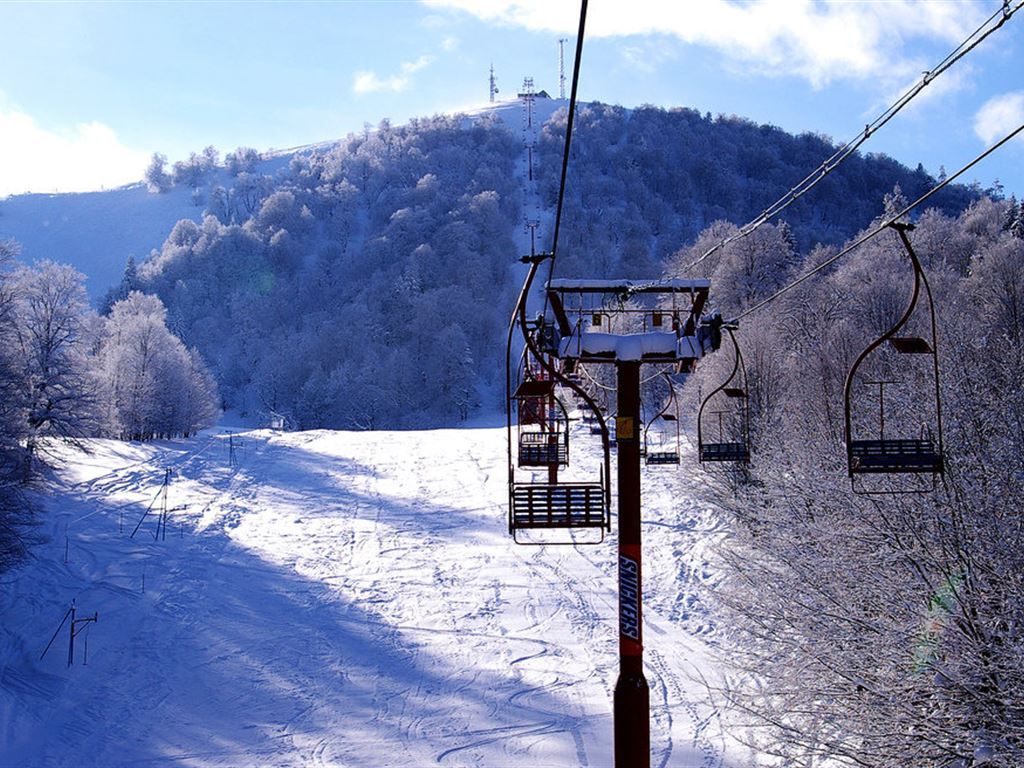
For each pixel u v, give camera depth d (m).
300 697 24.62
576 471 49.81
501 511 44.78
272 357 124.75
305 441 69.19
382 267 167.38
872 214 180.12
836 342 38.59
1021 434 18.19
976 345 26.69
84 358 55.09
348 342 124.44
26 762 21.50
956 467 16.97
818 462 22.34
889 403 23.98
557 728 21.56
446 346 115.56
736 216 199.75
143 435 73.81
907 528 16.50
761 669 18.22
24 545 34.50
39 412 46.88
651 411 55.75
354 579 35.28
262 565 37.28
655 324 14.27
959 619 14.50
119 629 29.97
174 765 21.12
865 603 16.66
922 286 50.06
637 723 13.37
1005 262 47.50
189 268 175.88
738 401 35.56
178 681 25.98
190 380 84.06
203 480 53.62
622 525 13.75
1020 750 12.54
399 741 21.48
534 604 31.06
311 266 184.88
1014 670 13.12
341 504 48.12
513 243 173.62
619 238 181.25
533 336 13.76
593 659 25.86
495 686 24.39
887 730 14.41
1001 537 15.33
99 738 22.66
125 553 38.19
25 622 30.34
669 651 25.19
